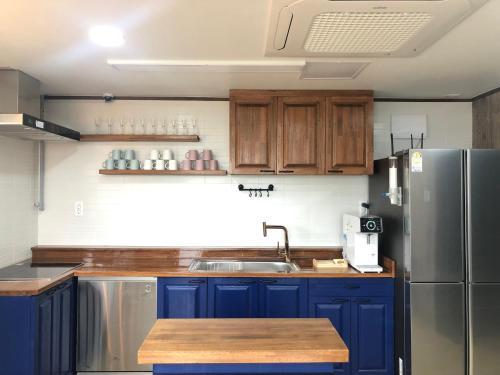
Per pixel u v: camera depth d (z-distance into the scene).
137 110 3.32
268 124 3.03
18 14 1.75
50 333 2.43
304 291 2.76
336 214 3.36
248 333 1.54
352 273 2.75
